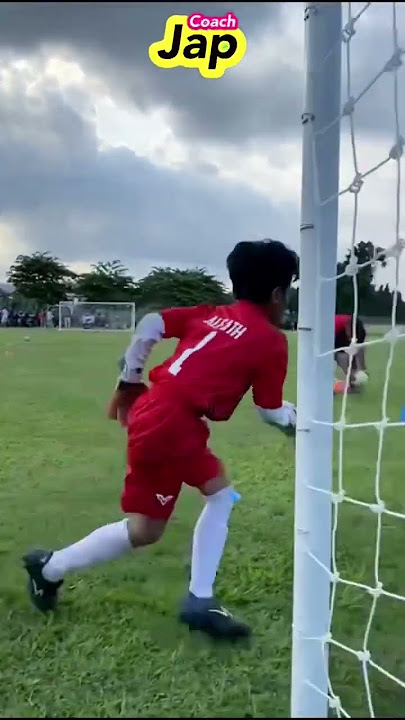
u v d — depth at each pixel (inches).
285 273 89.7
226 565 108.0
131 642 84.7
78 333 1088.8
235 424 235.3
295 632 67.8
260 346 87.3
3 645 84.0
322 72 64.6
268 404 88.6
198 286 1985.7
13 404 283.3
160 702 72.6
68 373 412.2
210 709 71.3
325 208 65.5
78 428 230.1
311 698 67.4
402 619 91.5
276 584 101.3
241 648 83.4
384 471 169.6
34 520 131.8
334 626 89.4
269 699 73.0
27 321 1630.2
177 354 89.4
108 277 2116.1
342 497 66.9
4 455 188.4
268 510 136.9
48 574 91.1
